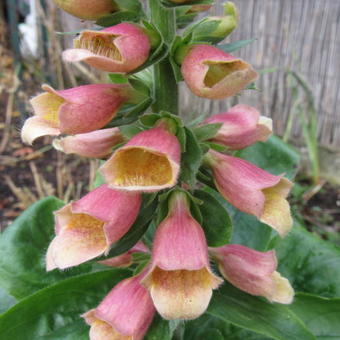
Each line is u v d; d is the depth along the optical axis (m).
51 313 0.20
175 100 0.17
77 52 0.13
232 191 0.16
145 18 0.16
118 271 0.20
